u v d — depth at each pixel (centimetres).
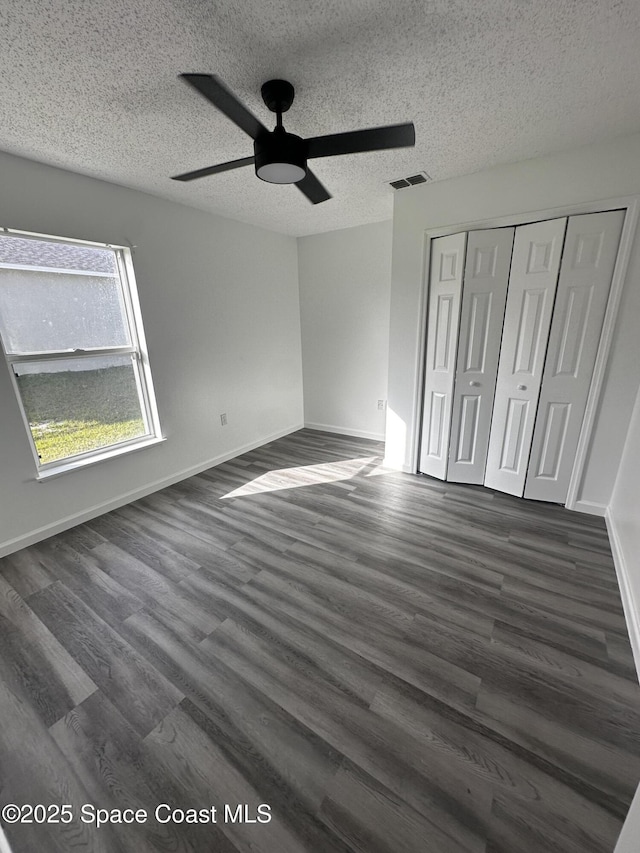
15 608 191
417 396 322
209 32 125
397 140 147
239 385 387
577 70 148
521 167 237
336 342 441
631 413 239
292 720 135
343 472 352
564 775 117
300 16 120
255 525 264
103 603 194
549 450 272
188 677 153
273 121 185
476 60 142
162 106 167
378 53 138
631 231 215
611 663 155
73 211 238
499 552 228
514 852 100
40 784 119
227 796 114
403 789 114
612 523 241
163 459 322
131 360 295
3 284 222
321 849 102
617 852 90
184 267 312
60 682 152
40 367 243
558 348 251
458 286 275
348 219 359
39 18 116
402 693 144
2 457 226
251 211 326
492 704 139
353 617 182
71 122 178
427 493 306
